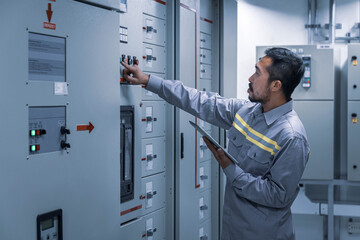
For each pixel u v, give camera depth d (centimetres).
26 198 155
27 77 154
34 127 158
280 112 188
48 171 164
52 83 164
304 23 456
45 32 161
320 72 418
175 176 304
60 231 170
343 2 446
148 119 272
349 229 442
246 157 193
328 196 427
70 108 173
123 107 230
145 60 268
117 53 199
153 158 281
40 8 158
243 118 200
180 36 298
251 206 189
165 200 301
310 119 422
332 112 418
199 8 332
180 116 301
